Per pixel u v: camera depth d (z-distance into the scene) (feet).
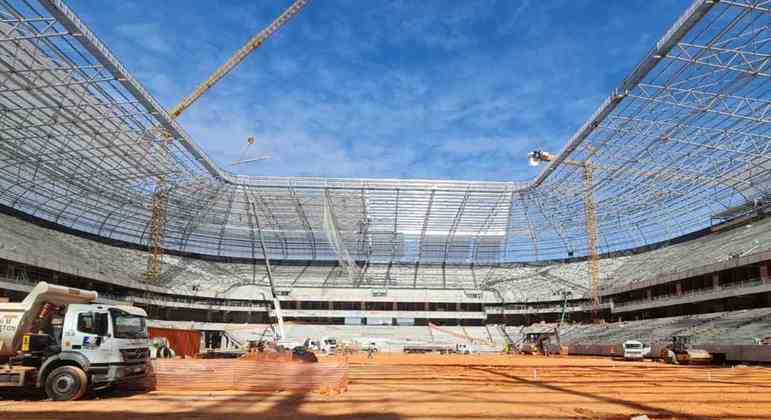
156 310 272.92
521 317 321.93
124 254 281.13
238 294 299.38
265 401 58.80
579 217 303.89
